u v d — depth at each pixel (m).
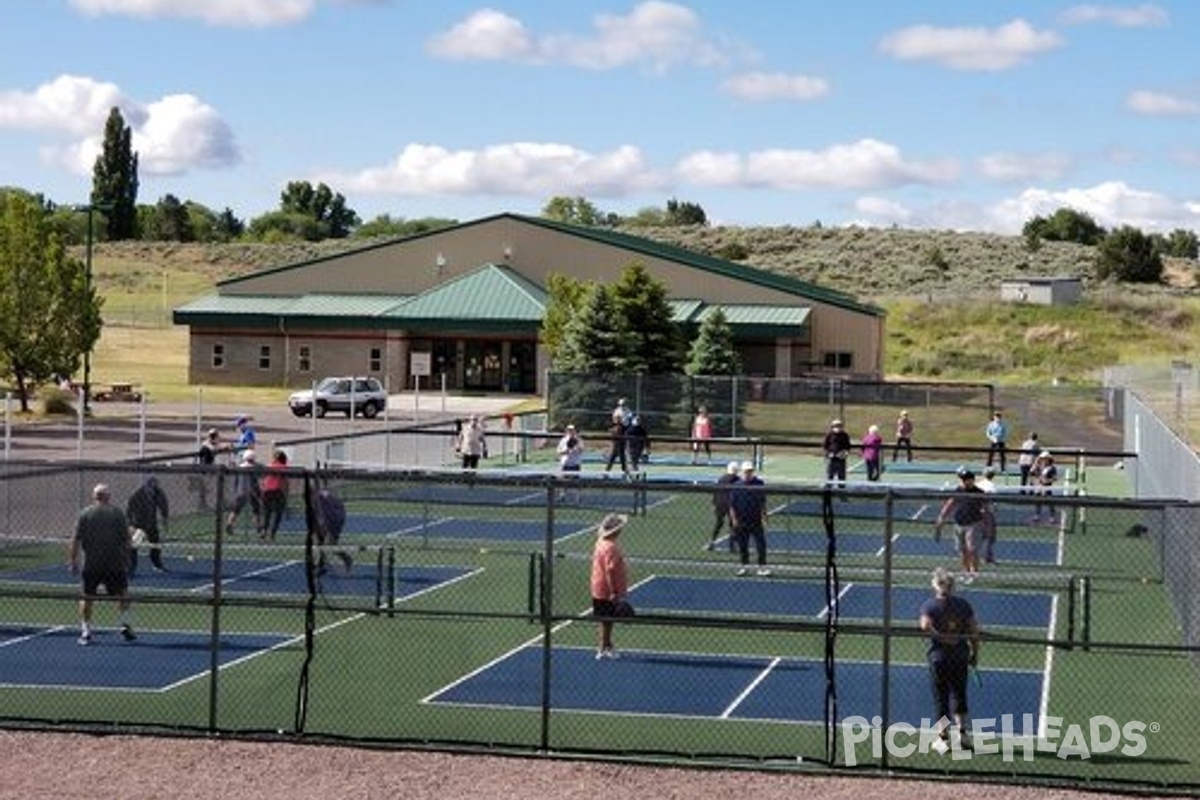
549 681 18.08
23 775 16.14
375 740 17.64
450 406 81.62
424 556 33.22
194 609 26.61
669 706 19.95
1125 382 73.25
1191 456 27.98
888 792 15.99
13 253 67.00
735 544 31.25
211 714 17.89
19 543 29.77
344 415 74.50
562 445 47.22
